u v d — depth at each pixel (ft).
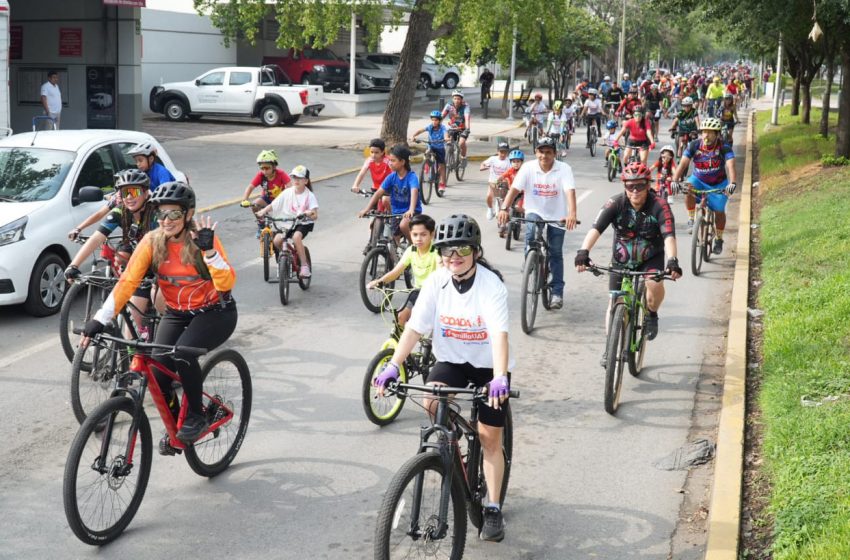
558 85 176.76
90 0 89.04
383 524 14.88
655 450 23.29
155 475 21.68
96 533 18.13
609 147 75.15
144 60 131.95
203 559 17.97
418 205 36.65
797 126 115.03
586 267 26.35
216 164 77.05
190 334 20.03
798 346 27.89
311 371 29.12
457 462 16.61
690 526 19.39
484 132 118.52
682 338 32.86
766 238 47.19
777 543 17.48
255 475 21.72
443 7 80.69
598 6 239.71
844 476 19.19
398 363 16.83
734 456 21.47
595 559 18.03
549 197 34.83
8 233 33.30
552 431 24.48
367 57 157.99
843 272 35.47
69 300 27.78
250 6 87.76
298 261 38.11
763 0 65.67
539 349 31.71
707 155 42.78
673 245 26.03
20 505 20.03
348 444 23.62
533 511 19.99
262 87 116.78
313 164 79.71
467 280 16.63
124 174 26.08
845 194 53.52
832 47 89.20
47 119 81.20
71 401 23.81
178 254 19.67
